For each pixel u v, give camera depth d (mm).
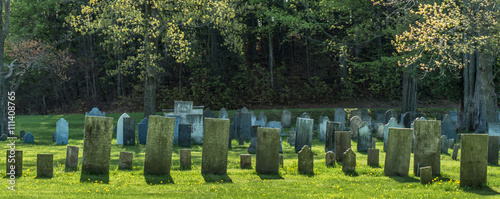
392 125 17812
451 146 18203
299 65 51500
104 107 45688
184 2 26281
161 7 26016
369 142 17141
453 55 25641
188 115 19016
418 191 9336
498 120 24484
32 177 10008
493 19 19203
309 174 11164
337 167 12117
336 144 13727
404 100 33781
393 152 11070
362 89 48344
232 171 11195
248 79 46281
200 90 44156
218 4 26953
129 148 17172
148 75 27109
